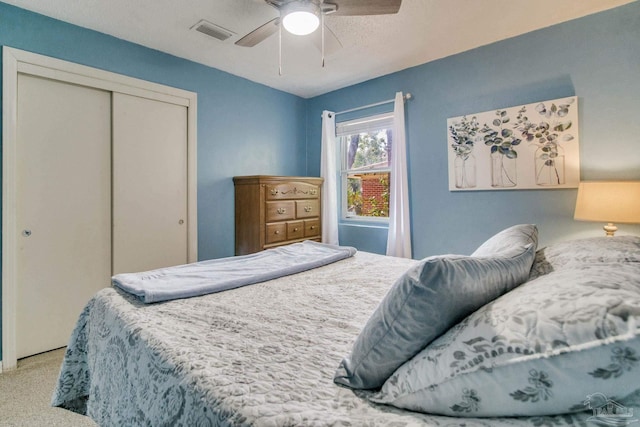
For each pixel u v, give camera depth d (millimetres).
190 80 2992
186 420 729
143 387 910
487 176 2707
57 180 2312
